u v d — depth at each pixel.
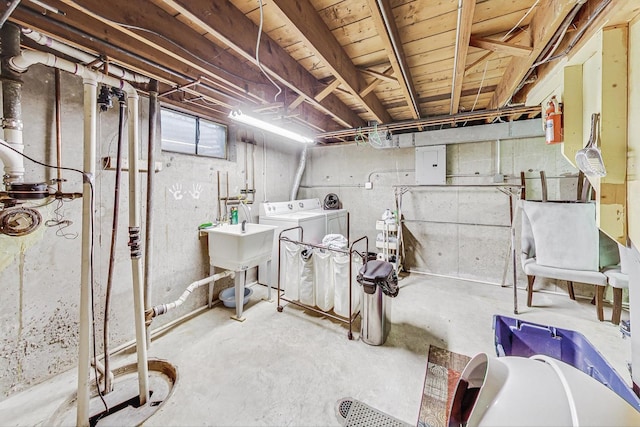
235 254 2.59
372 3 1.16
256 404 1.60
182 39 1.57
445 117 2.72
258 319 2.62
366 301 2.21
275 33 1.65
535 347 1.79
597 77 1.24
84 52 1.52
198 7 1.21
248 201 3.51
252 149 3.58
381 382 1.77
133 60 1.73
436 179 3.64
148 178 2.14
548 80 1.69
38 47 1.58
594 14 1.10
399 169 4.10
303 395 1.66
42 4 1.13
